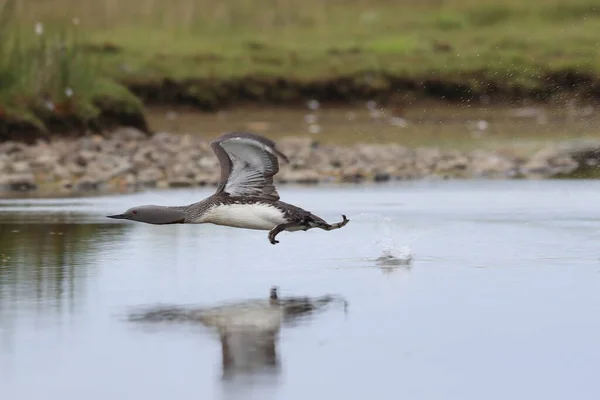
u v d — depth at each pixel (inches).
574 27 4507.9
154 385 973.8
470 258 1558.8
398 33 4520.2
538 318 1200.8
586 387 971.9
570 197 2325.3
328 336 1127.0
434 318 1200.8
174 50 4217.5
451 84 3949.3
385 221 1927.9
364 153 3065.9
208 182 2696.9
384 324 1176.2
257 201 1272.1
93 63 3983.8
